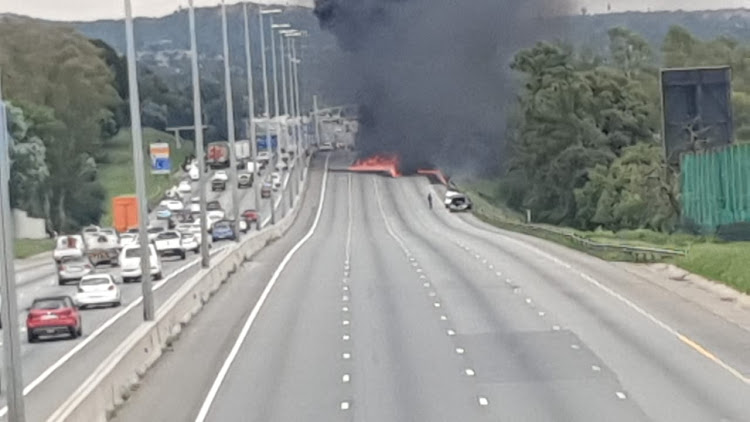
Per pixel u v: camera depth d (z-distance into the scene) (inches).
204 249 2711.6
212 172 7647.6
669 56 7209.6
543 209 6023.6
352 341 1887.3
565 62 6136.8
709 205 3425.2
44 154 5659.5
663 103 3503.9
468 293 2472.9
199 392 1512.1
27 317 2119.8
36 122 5930.1
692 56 7155.5
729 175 3260.3
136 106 1987.0
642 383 1476.4
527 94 6161.4
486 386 1482.5
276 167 7332.7
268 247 4055.1
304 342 1898.4
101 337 2100.1
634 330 1939.0
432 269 3019.2
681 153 3531.0
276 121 6628.9
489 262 3186.5
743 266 2539.4
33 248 4825.3
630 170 5014.8
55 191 5959.6
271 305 2385.6
